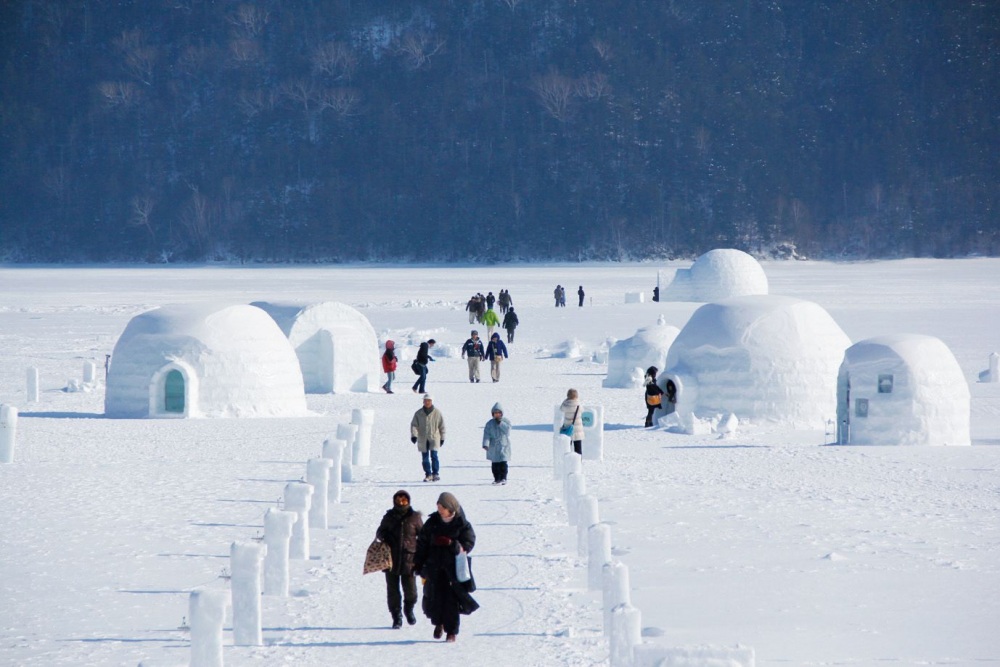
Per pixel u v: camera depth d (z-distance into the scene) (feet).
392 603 142.72
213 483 259.19
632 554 182.70
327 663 126.41
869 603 150.30
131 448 322.96
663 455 313.12
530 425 382.42
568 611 148.56
